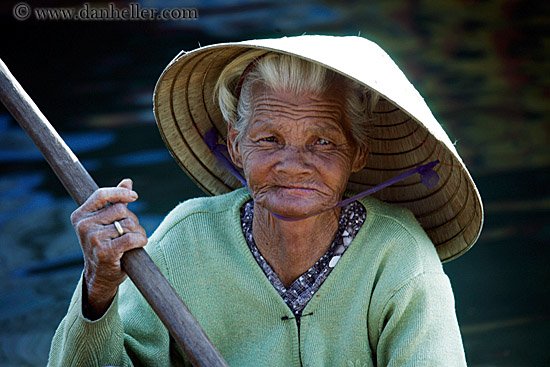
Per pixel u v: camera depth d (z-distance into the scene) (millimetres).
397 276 1903
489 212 4484
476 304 3697
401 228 1963
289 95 1783
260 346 1952
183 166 2191
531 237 4223
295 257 1936
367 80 1634
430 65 7027
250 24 8312
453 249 2088
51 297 3748
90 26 8273
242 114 1877
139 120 5949
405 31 7965
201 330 1628
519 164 5043
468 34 7773
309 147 1808
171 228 2059
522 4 8430
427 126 1670
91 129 5789
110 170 5059
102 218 1679
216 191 2238
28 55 7629
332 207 1839
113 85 6777
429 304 1866
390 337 1898
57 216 4504
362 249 1949
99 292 1752
